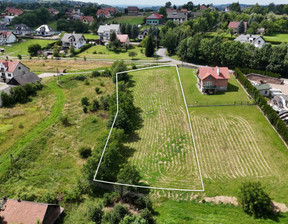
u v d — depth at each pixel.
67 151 34.09
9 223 21.39
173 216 23.47
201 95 40.88
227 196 25.41
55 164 31.55
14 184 27.88
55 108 45.22
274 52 62.81
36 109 44.59
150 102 36.97
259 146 31.19
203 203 24.78
